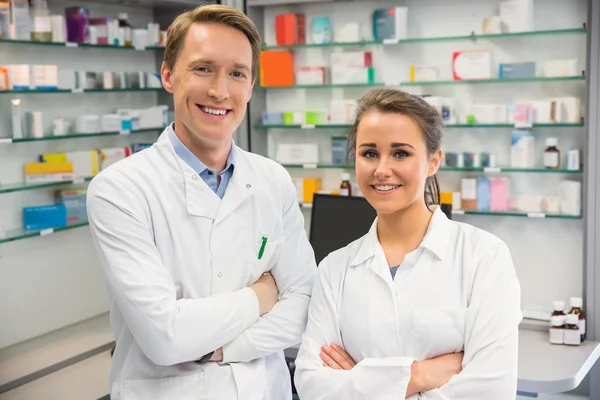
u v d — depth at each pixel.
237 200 1.89
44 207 3.67
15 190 3.52
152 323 1.68
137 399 1.81
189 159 1.85
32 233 3.57
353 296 1.71
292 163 4.47
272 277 1.98
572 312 3.47
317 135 4.50
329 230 3.32
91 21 3.88
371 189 1.63
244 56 1.76
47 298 3.91
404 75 4.25
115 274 1.72
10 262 3.70
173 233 1.80
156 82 4.27
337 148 4.35
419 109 1.61
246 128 4.47
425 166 1.64
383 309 1.66
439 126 1.67
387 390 1.58
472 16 4.04
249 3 4.34
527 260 3.99
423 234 1.70
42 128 3.66
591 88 3.51
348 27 4.23
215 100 1.74
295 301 1.94
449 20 4.10
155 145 1.89
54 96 3.86
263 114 4.50
